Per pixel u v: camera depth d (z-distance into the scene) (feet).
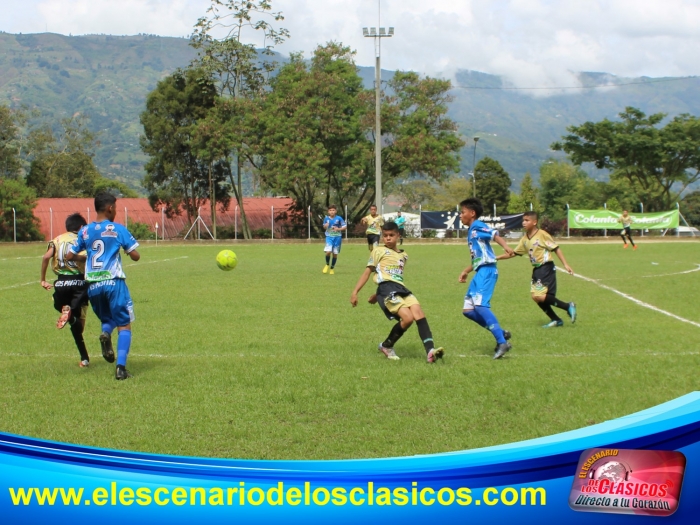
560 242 131.64
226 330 33.50
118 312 24.14
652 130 168.45
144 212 170.60
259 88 153.07
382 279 26.66
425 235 142.92
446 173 149.28
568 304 33.73
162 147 149.28
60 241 25.95
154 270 67.41
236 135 141.90
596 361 26.03
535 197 216.13
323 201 164.96
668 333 32.22
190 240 140.46
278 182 137.49
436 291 49.11
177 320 36.58
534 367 25.04
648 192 174.40
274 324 35.22
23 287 53.16
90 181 248.11
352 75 146.61
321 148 140.05
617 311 39.50
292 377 23.71
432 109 146.72
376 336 31.76
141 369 25.17
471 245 27.48
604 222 139.33
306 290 50.11
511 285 53.83
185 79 150.71
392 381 23.07
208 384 22.90
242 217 150.82
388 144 149.69
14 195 143.95
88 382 23.31
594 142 175.22
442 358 26.35
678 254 91.61
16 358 27.30
